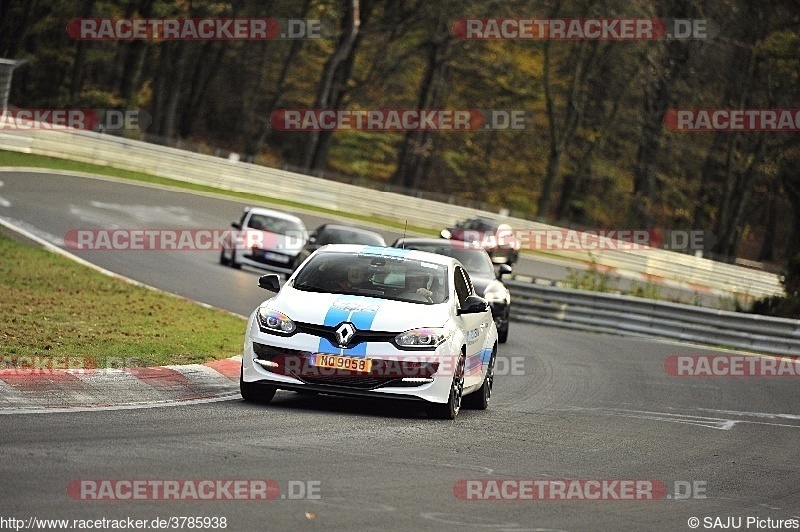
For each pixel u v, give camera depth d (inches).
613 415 1635.1
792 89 5605.3
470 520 872.9
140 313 2160.4
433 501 928.9
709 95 7445.9
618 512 964.0
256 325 1366.9
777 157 6240.2
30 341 1592.0
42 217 3927.2
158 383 1432.1
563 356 2468.0
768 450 1430.9
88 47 7244.1
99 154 5654.5
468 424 1395.2
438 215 6382.9
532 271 5334.6
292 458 1049.5
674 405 1822.1
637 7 7022.6
